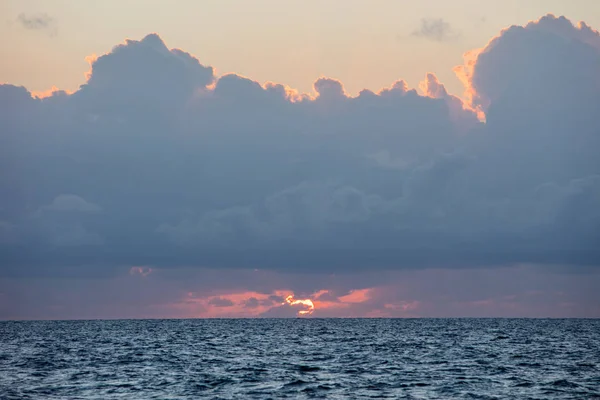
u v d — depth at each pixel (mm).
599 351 144500
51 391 84062
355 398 79062
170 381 92812
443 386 87938
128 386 88188
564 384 89562
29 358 129125
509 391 84000
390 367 110812
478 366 112375
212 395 81062
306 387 86875
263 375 99125
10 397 79438
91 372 103938
